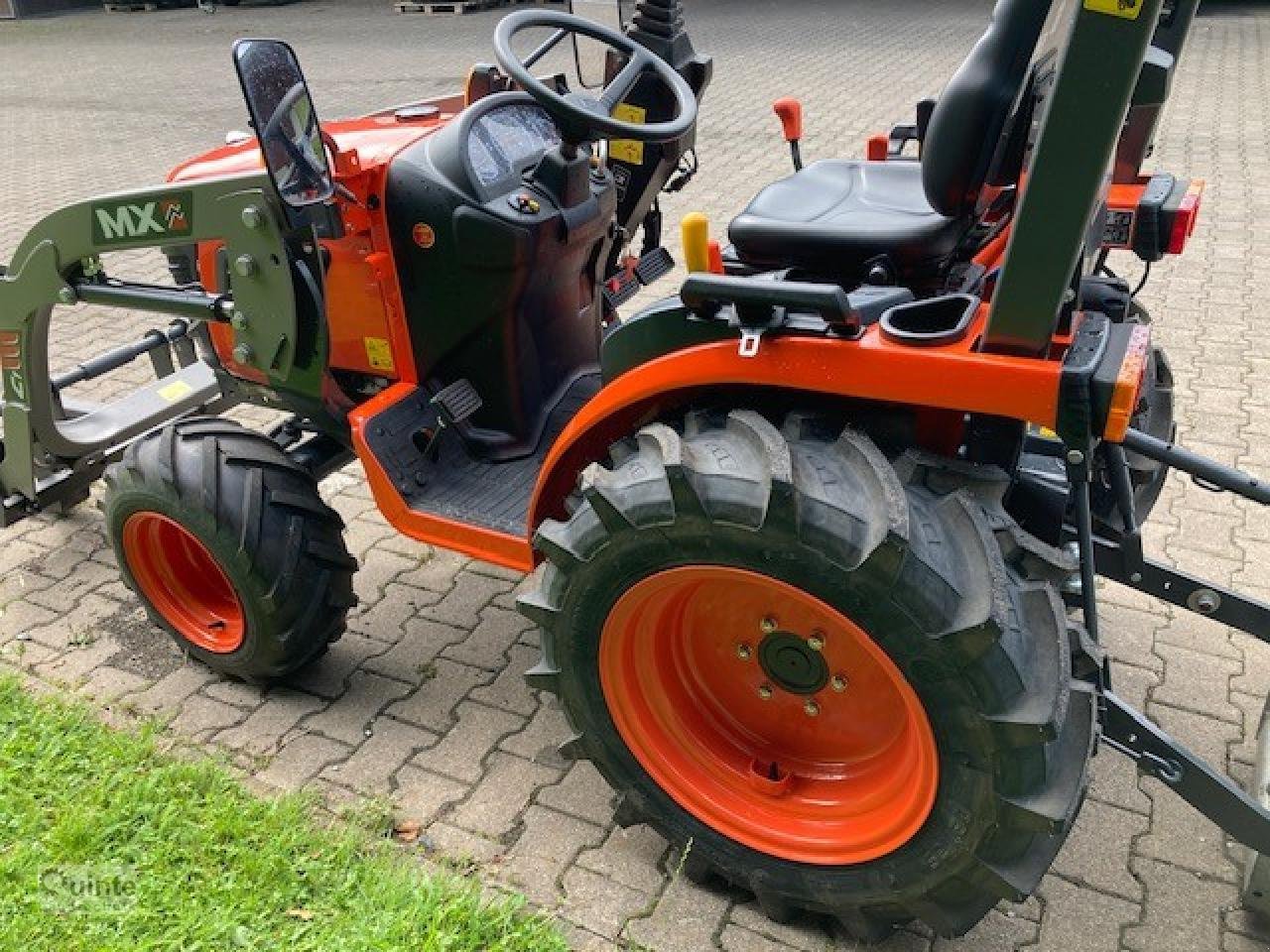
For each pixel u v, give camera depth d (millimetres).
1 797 2541
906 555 1756
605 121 2492
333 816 2529
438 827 2498
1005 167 2053
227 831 2451
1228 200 6500
